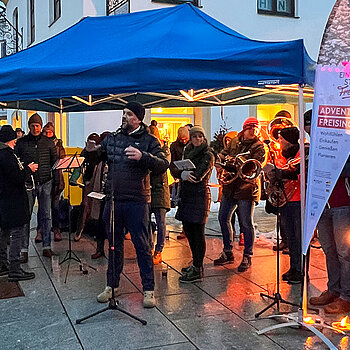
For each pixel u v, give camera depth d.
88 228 7.09
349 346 3.38
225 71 3.72
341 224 3.88
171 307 4.15
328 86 3.14
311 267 5.40
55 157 5.93
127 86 3.84
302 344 3.41
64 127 11.84
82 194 6.76
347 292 4.00
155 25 5.02
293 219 4.77
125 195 4.03
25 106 7.93
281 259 5.77
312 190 3.26
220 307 4.16
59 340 3.49
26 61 4.61
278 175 4.30
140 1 10.03
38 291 4.61
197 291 4.59
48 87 4.06
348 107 3.04
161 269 5.36
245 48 3.79
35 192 5.80
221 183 5.28
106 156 4.29
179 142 6.95
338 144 3.09
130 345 3.39
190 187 4.79
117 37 4.89
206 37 4.47
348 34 3.06
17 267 4.93
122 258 4.34
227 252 5.56
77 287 4.73
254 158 4.94
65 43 5.09
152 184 5.50
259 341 3.46
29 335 3.59
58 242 6.75
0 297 4.45
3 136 4.67
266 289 4.65
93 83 3.94
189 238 4.94
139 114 4.02
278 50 3.59
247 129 5.05
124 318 3.90
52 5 12.55
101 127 10.11
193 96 6.60
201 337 3.53
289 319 3.77
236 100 7.24
